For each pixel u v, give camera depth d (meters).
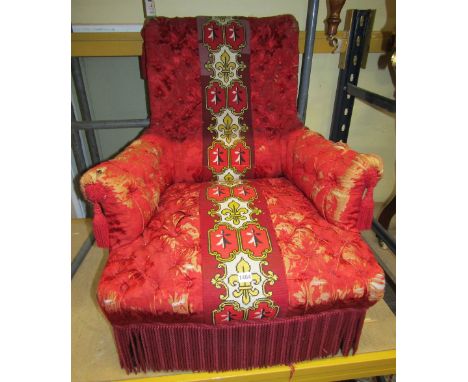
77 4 1.27
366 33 1.30
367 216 0.81
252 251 0.75
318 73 1.50
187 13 1.33
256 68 1.08
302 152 1.00
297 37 1.10
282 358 0.85
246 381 0.86
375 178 0.78
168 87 1.06
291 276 0.73
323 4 1.37
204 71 1.06
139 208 0.79
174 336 0.78
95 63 1.37
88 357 0.93
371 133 1.63
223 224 0.81
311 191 0.91
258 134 1.11
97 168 0.74
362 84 1.52
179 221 0.83
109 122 1.32
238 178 1.12
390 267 1.33
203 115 1.09
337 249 0.77
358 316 0.81
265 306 0.71
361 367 0.89
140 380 0.85
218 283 0.71
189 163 1.10
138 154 0.89
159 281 0.71
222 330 0.77
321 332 0.82
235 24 1.06
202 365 0.84
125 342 0.79
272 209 0.88
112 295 0.69
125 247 0.77
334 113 1.53
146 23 1.05
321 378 0.90
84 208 1.69
